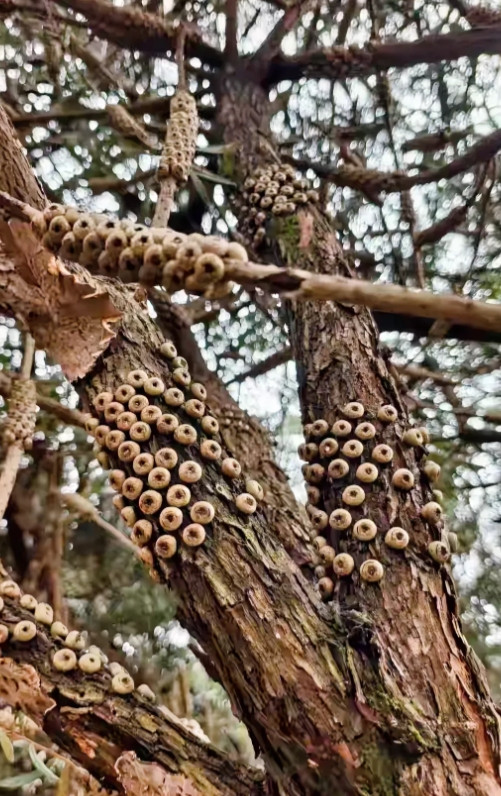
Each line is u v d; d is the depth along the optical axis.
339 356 0.80
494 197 1.06
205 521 0.72
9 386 0.90
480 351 1.04
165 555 0.72
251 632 0.71
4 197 0.69
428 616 0.73
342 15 1.09
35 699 0.72
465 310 0.62
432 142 1.07
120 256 0.65
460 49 0.94
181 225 1.05
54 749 0.81
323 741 0.70
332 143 1.09
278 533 0.82
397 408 0.79
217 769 0.72
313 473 0.77
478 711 0.71
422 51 0.94
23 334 1.00
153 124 1.05
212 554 0.72
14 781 0.81
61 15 0.95
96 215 0.67
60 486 1.02
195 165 0.93
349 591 0.74
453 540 0.77
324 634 0.71
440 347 1.05
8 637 0.73
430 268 1.07
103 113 1.00
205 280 0.64
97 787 0.73
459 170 0.97
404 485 0.75
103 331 0.75
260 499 0.74
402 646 0.72
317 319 0.82
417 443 0.77
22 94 1.03
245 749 1.00
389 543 0.74
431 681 0.71
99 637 0.99
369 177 0.99
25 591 0.94
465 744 0.70
